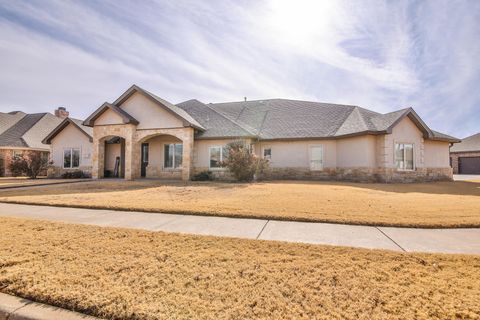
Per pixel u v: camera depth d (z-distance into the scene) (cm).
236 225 599
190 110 2231
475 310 248
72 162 2250
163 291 286
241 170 1555
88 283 303
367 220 618
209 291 286
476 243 470
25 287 294
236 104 2514
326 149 1819
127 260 372
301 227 582
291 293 281
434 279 315
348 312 247
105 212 749
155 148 1966
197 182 1542
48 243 447
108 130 1833
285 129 1972
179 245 441
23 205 859
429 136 1717
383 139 1584
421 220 619
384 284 301
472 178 2209
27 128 2811
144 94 1783
